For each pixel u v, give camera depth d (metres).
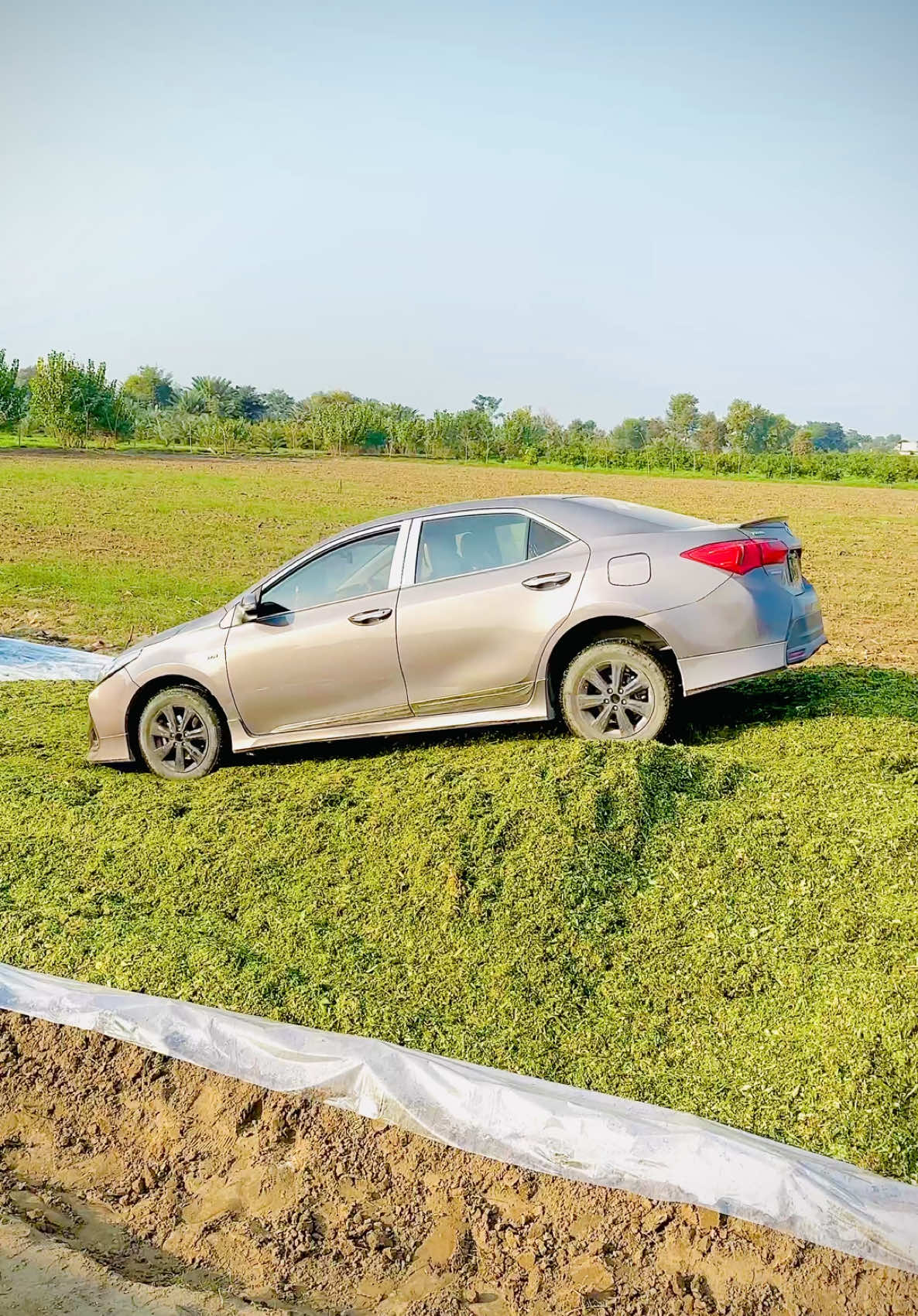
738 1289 3.36
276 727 7.12
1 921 5.41
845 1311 3.26
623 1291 3.39
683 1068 4.21
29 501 31.22
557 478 61.09
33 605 14.98
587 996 4.66
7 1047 4.61
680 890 5.17
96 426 76.38
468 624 6.64
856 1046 4.11
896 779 5.91
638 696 6.53
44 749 8.12
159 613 14.60
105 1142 4.16
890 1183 3.50
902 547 25.19
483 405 126.69
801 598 6.73
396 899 5.32
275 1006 4.65
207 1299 3.39
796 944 4.76
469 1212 3.71
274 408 159.75
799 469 77.62
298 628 6.97
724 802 5.71
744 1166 3.56
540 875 5.26
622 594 6.43
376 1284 3.48
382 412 104.31
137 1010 4.57
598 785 5.72
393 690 6.83
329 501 34.31
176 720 7.27
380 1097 4.09
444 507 7.01
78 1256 3.57
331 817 5.98
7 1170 4.05
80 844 6.16
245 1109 4.19
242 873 5.68
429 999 4.68
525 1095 3.93
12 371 80.06
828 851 5.23
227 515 28.55
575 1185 3.74
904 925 4.69
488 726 7.11
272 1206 3.81
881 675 8.55
